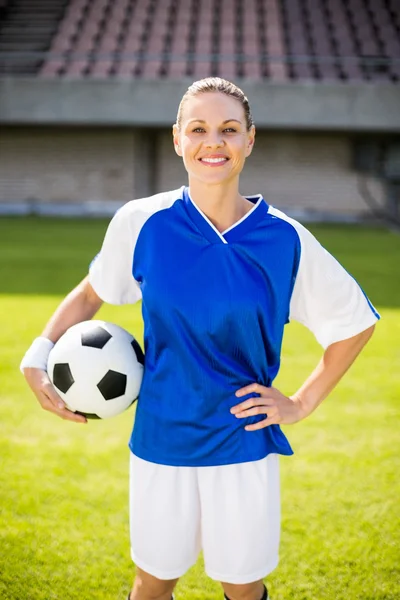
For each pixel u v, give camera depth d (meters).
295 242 1.51
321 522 2.38
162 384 1.53
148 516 1.55
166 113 12.08
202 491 1.53
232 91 1.46
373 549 2.22
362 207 13.70
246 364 1.52
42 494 2.57
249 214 1.50
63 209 13.90
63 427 3.28
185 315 1.46
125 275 1.62
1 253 8.44
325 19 16.12
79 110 12.09
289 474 2.76
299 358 4.39
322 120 11.95
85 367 1.61
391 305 5.93
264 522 1.54
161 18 16.20
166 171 14.04
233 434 1.50
